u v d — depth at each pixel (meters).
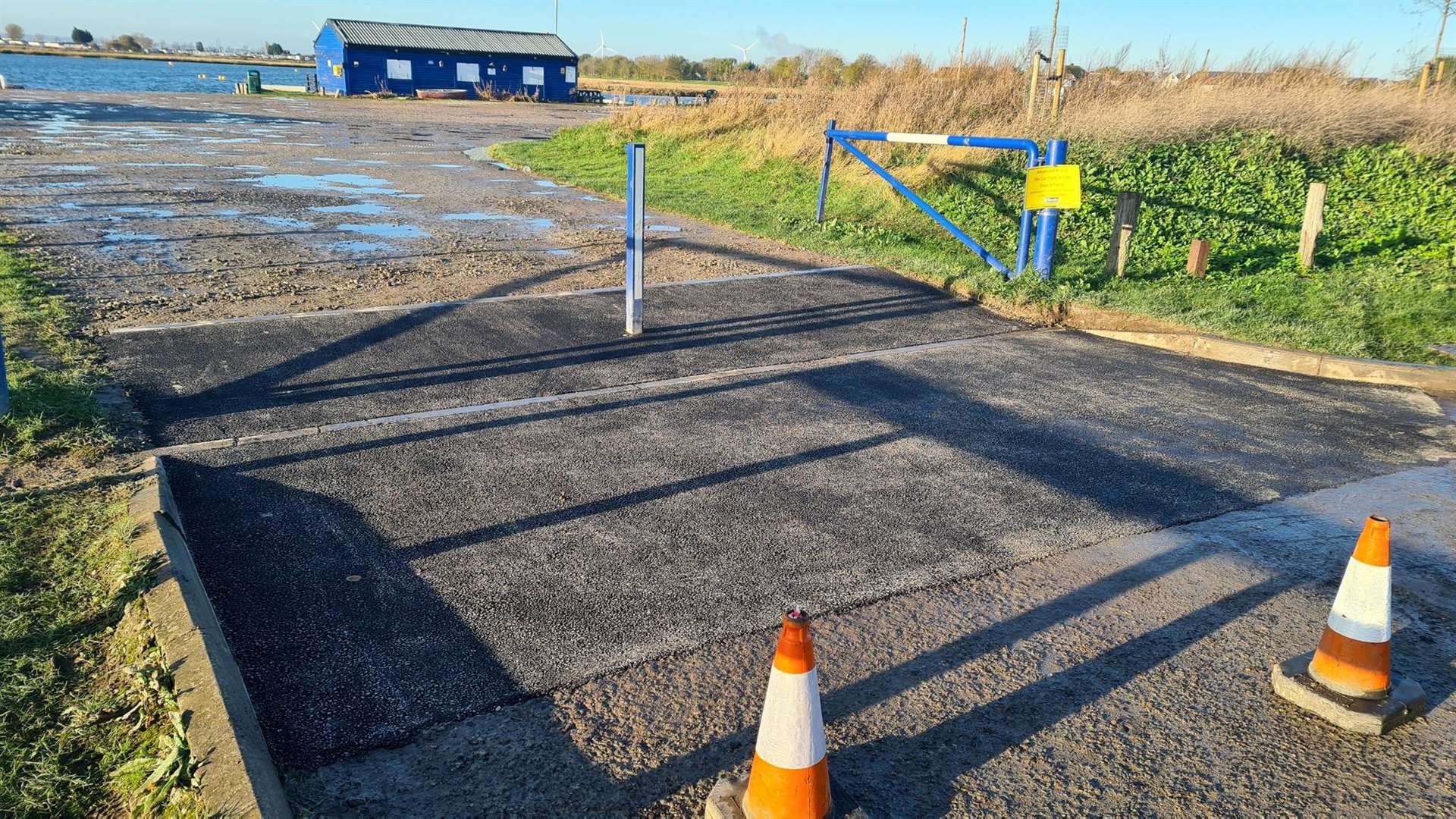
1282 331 8.34
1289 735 3.14
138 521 4.02
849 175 15.54
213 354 6.81
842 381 7.00
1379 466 5.71
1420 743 3.12
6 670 3.06
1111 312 8.90
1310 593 4.11
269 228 11.88
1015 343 8.41
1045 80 17.36
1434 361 7.74
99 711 2.91
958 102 17.48
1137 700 3.30
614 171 18.84
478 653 3.43
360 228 12.23
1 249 9.65
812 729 2.53
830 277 10.51
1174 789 2.86
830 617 3.77
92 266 9.30
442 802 2.70
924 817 2.71
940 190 14.46
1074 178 9.48
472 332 7.71
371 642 3.45
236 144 22.08
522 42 55.44
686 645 3.53
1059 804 2.78
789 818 2.53
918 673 3.42
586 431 5.74
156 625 3.25
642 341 7.75
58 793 2.61
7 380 5.14
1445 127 15.23
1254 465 5.65
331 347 7.14
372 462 5.13
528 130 29.97
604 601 3.82
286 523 4.36
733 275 10.39
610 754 2.93
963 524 4.68
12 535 3.92
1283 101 15.71
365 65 49.53
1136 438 6.06
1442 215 12.70
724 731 3.05
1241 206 13.34
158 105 35.22
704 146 19.78
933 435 5.95
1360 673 3.22
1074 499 5.05
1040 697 3.30
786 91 21.73
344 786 2.74
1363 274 10.55
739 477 5.15
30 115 27.41
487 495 4.78
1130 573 4.23
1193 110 15.48
